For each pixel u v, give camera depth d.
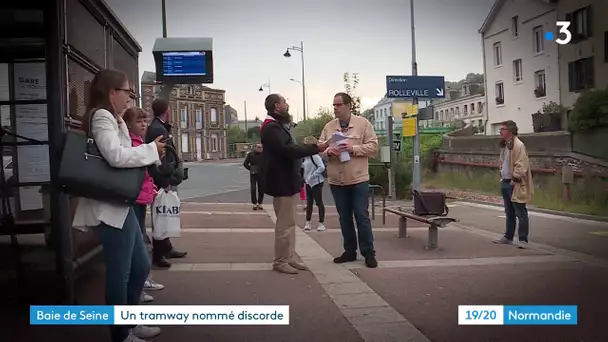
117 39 6.14
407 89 14.58
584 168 14.64
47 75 4.08
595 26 20.25
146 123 4.74
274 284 5.30
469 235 8.77
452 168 22.84
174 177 5.83
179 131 70.88
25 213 5.38
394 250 7.27
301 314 4.37
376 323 4.16
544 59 22.75
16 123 5.37
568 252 7.16
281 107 5.72
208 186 22.97
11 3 4.24
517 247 7.53
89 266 5.25
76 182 3.16
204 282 5.38
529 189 7.53
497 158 19.80
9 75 5.35
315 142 5.82
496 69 26.41
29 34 4.77
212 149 76.31
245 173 35.31
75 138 3.25
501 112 26.67
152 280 5.29
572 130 16.25
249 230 9.12
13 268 4.87
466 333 3.94
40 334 3.86
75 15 4.52
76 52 4.47
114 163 3.22
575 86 20.88
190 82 7.80
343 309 4.50
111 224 3.27
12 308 4.38
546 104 22.52
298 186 5.87
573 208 12.40
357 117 6.41
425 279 5.55
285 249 5.84
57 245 4.24
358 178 6.16
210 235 8.53
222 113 77.94
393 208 8.98
